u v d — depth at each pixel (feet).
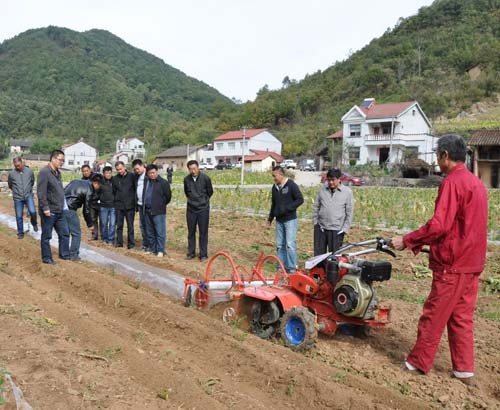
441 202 14.97
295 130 294.87
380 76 307.37
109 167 35.45
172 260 30.42
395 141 173.99
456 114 246.88
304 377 14.17
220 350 16.21
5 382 12.15
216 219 51.24
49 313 18.56
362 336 18.84
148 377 13.62
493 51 289.74
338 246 24.88
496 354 17.66
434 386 14.73
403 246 15.94
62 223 28.73
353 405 13.03
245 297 18.98
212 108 390.42
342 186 24.88
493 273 29.63
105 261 29.86
